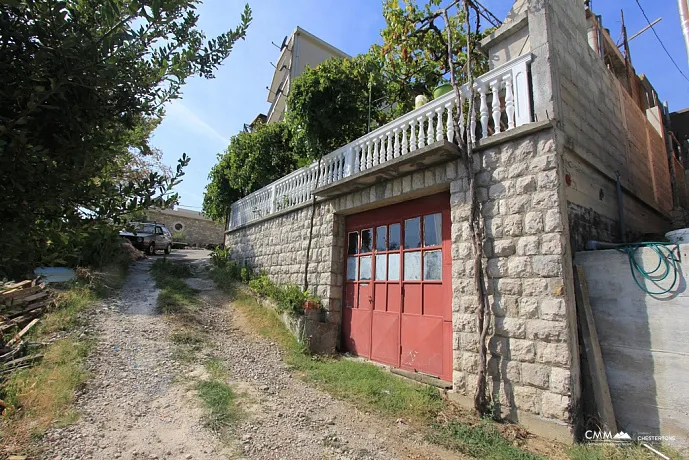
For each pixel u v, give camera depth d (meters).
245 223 13.81
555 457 3.79
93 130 1.99
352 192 8.00
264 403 4.95
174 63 2.27
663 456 3.69
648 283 4.21
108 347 6.23
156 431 4.07
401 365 6.58
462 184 5.63
